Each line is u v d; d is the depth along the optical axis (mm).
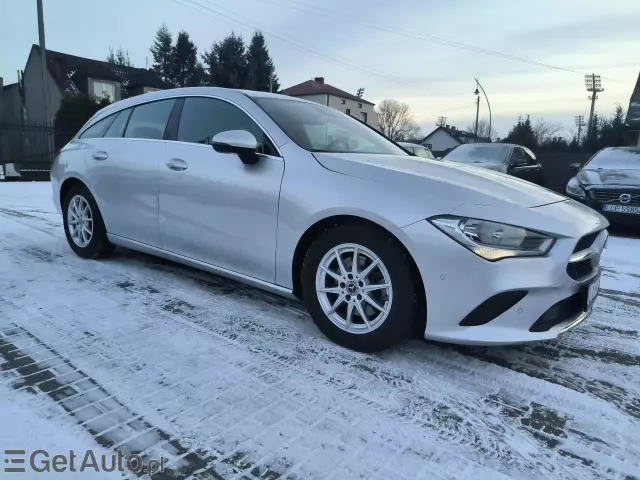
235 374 2369
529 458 1850
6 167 14750
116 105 4195
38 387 2184
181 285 3670
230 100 3277
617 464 1831
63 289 3484
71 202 4348
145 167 3588
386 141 3758
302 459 1790
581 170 7887
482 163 9695
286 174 2803
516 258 2242
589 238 2578
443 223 2301
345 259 2637
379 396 2229
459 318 2309
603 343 2947
